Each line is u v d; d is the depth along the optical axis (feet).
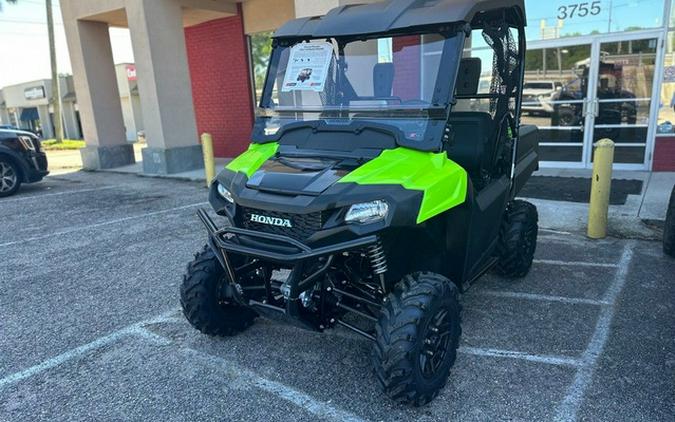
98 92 42.57
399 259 9.96
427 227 9.61
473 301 13.82
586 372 10.32
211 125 46.44
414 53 10.22
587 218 20.67
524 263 14.57
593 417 8.95
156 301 14.69
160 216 24.86
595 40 29.19
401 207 8.52
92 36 41.70
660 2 27.14
